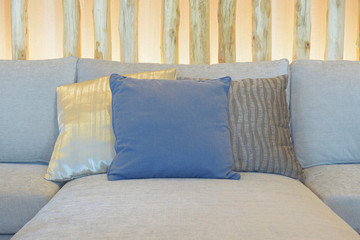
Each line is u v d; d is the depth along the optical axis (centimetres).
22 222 123
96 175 136
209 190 108
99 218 87
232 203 96
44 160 164
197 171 126
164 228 80
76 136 142
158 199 100
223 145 129
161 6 226
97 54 224
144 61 235
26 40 226
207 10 223
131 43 225
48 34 236
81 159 139
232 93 151
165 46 225
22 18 224
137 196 103
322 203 111
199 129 127
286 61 176
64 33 224
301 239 75
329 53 222
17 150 163
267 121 147
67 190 118
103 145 141
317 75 170
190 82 138
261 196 104
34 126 164
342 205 122
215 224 82
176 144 125
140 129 126
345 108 163
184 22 233
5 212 122
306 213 92
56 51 236
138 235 77
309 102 167
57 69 174
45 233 81
